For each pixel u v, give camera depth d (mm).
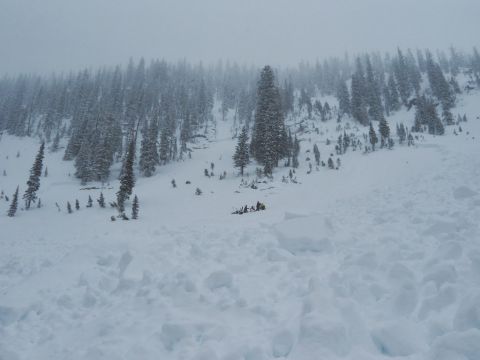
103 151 53875
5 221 31844
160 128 76875
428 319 3648
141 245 8812
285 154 47719
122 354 3908
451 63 118375
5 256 10781
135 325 4543
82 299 5969
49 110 85750
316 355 3207
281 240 7785
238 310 4699
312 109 85750
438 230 6539
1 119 90250
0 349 4469
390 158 36562
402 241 6598
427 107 63125
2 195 43250
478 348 2764
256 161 50438
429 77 84125
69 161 64812
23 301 5727
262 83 53844
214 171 47938
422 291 4199
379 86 97500
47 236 19062
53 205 39250
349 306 3967
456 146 34625
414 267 5180
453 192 9914
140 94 86938
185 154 62594
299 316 4164
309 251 7273
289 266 6328
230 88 111500
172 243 8492
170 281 5863
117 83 100125
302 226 8156
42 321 5262
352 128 66688
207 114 93812
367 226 8492
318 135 63156
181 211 30078
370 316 3994
